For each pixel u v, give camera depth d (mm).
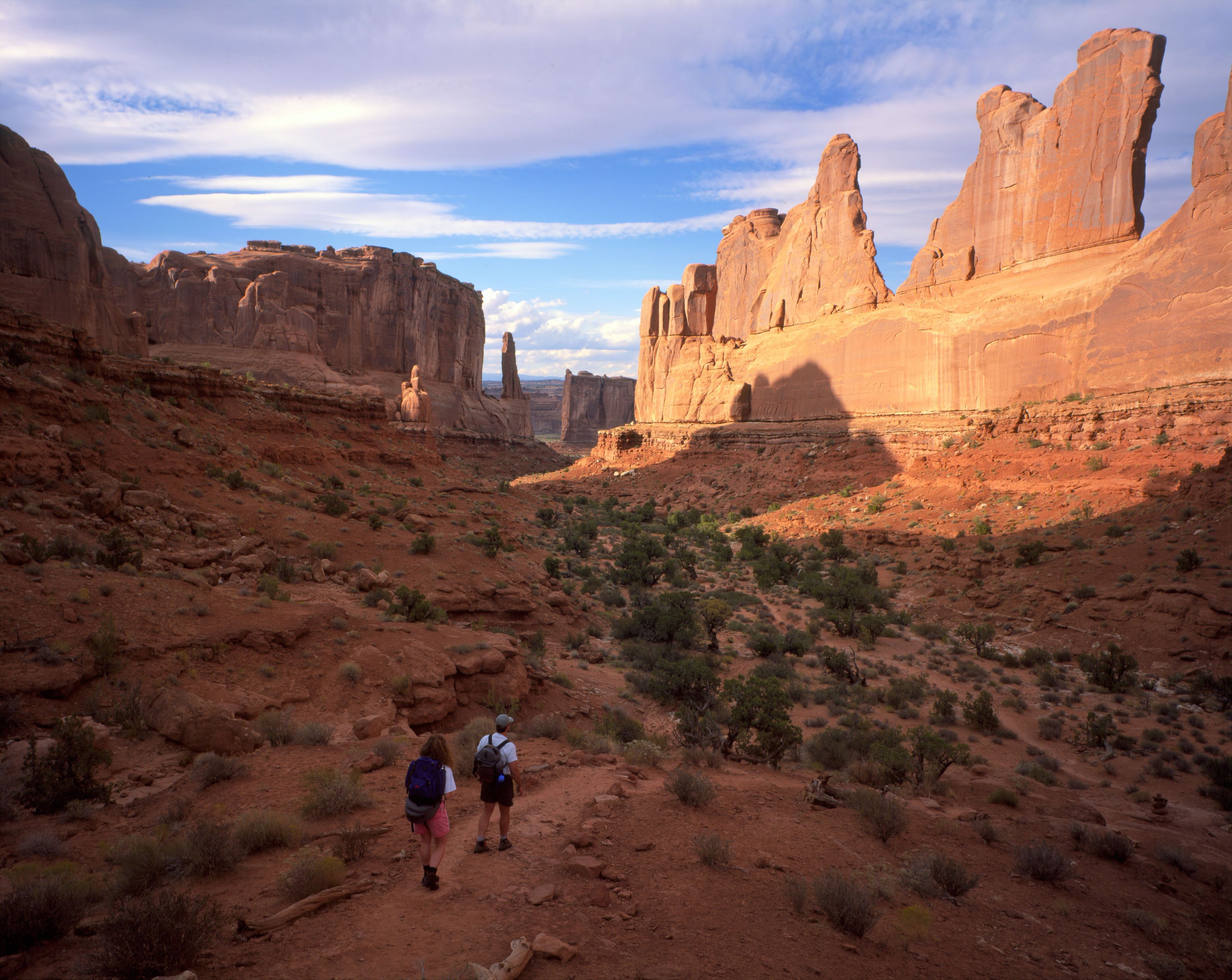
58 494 21656
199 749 10969
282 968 4691
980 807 13648
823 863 8078
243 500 31078
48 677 11367
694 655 31344
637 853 7434
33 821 8234
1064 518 48469
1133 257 60438
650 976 4973
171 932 4590
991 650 34688
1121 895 9117
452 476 70812
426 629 20688
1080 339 64375
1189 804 16969
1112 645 30000
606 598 40250
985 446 66000
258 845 7305
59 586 14227
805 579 49906
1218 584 31344
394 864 6707
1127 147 68125
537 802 9008
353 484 46125
